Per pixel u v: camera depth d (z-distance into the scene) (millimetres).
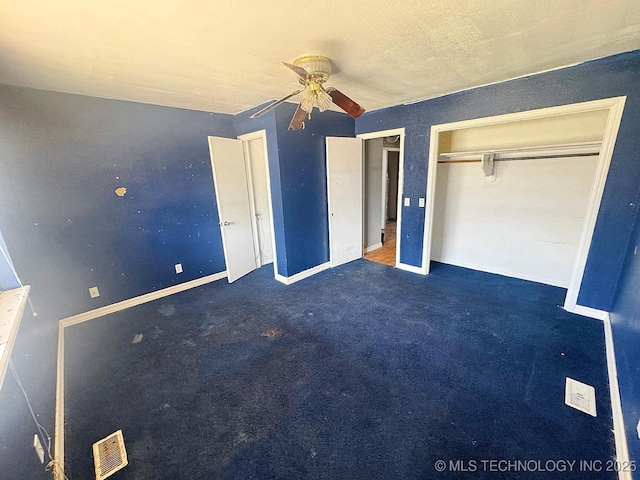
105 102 2895
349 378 2094
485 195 3812
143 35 1589
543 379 2004
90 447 1634
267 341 2566
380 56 1994
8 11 1304
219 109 3527
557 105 2518
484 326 2668
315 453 1569
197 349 2482
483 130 3711
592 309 2719
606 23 1636
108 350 2496
